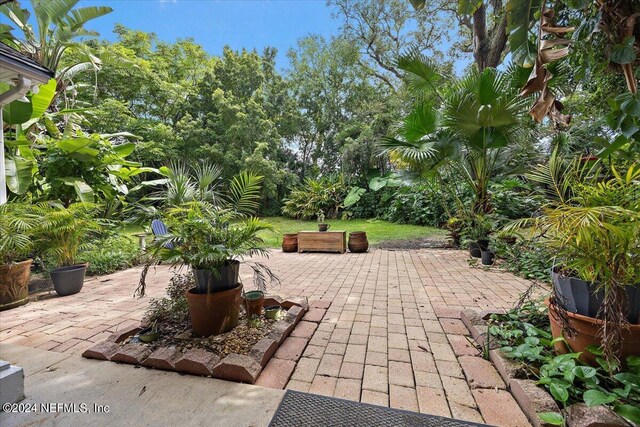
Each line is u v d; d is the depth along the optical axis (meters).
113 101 9.67
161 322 2.14
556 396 1.23
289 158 15.11
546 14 1.91
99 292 3.37
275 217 12.82
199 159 11.58
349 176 11.82
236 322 2.11
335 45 13.55
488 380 1.54
